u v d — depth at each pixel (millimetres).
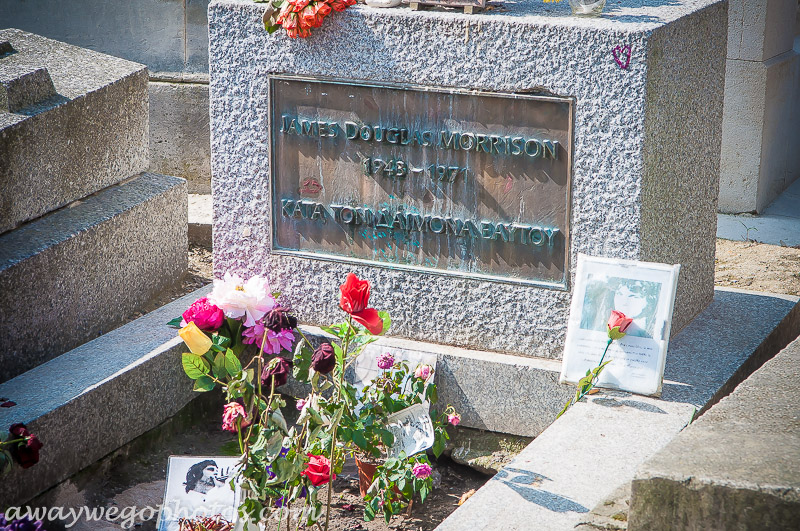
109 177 4473
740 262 5367
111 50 6410
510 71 3387
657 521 2092
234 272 4062
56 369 3512
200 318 3471
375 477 3137
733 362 3516
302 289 3957
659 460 2111
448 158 3592
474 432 3633
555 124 3393
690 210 3838
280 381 3211
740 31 5879
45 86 4062
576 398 3221
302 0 3541
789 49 6445
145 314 4312
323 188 3820
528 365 3502
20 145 3795
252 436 3484
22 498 3064
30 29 6496
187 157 6418
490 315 3658
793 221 6102
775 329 3914
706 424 2305
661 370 3184
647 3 3713
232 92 3826
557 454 2891
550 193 3471
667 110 3424
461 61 3449
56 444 3186
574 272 3496
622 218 3361
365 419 3104
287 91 3756
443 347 3727
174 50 6309
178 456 3164
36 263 3662
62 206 4137
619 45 3188
